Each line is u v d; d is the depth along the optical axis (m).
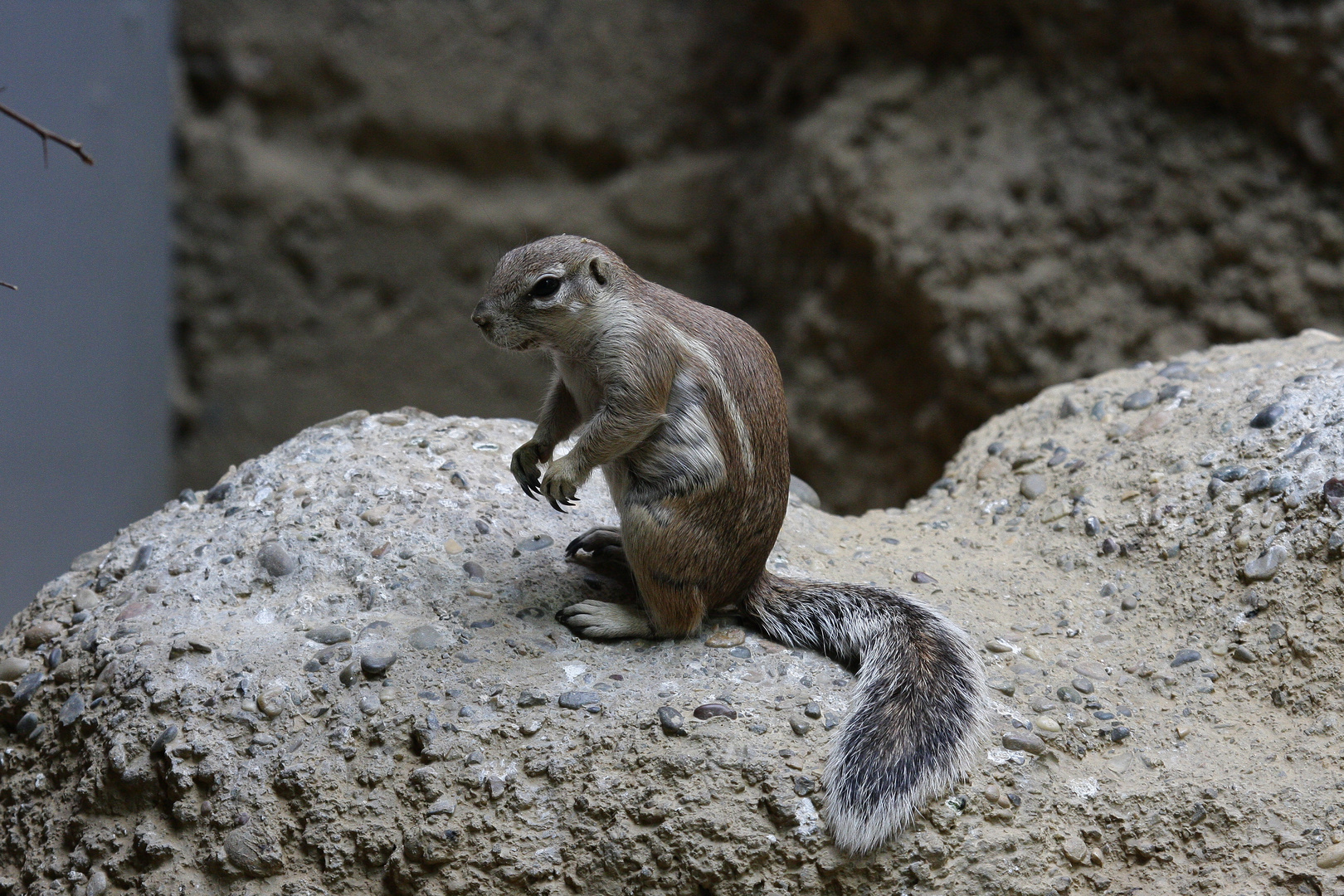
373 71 23.19
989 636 7.72
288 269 23.52
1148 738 7.00
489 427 9.54
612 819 6.42
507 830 6.45
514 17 23.11
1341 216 17.02
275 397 23.73
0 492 15.27
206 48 23.02
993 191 18.59
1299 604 7.46
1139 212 17.97
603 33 23.19
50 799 7.16
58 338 17.72
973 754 6.65
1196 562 8.05
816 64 21.42
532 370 23.86
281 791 6.62
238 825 6.54
